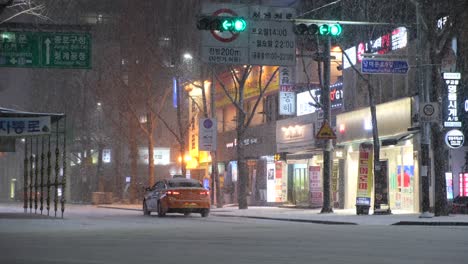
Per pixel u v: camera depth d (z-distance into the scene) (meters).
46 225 27.39
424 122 30.42
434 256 14.12
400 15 37.88
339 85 45.47
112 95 68.38
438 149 31.28
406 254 14.57
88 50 33.03
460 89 34.31
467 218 29.19
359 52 41.81
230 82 61.53
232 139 63.00
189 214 41.19
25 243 17.97
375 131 34.66
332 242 17.94
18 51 32.44
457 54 34.34
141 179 90.38
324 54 36.84
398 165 39.66
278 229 24.17
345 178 43.50
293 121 51.16
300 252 15.09
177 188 36.34
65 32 32.88
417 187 36.03
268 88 54.00
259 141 57.41
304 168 50.59
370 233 21.59
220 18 26.66
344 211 39.97
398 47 37.91
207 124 48.66
